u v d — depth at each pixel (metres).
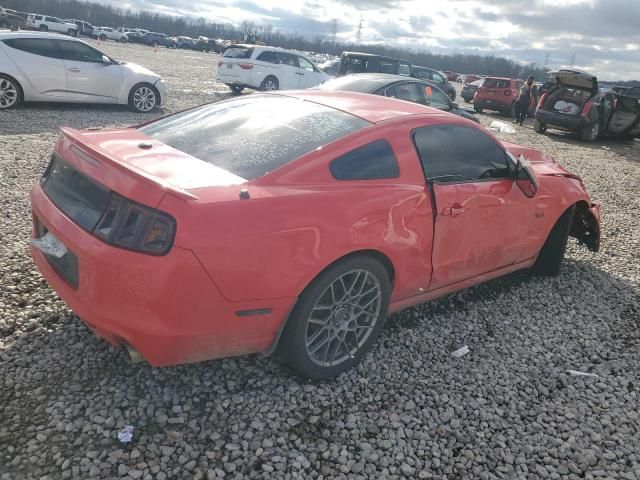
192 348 2.39
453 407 2.84
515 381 3.14
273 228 2.41
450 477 2.37
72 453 2.23
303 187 2.62
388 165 2.99
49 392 2.56
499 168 3.72
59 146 2.88
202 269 2.25
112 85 10.75
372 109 3.33
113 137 2.99
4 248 3.96
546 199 4.11
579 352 3.56
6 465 2.14
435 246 3.24
